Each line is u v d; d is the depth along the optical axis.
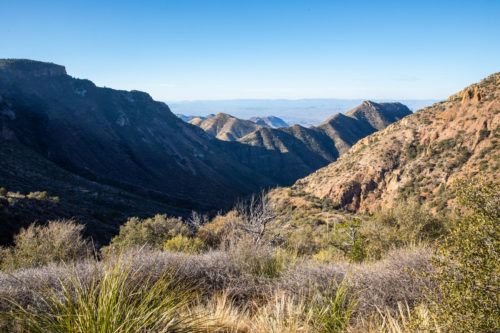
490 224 2.30
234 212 15.94
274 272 5.91
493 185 2.43
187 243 12.57
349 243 10.83
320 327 3.68
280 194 80.12
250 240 6.76
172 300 3.56
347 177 76.12
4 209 36.59
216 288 5.46
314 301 4.15
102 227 47.31
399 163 72.25
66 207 48.78
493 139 58.59
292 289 4.88
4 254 9.46
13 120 146.00
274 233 11.00
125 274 3.57
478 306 2.19
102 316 2.71
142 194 137.38
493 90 68.81
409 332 2.88
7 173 78.19
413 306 3.79
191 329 3.25
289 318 3.70
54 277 4.66
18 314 3.36
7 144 100.31
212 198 175.00
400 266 4.52
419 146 72.50
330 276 4.91
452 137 66.69
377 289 4.23
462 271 2.35
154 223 20.34
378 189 70.88
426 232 11.34
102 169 162.50
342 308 3.98
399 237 10.98
